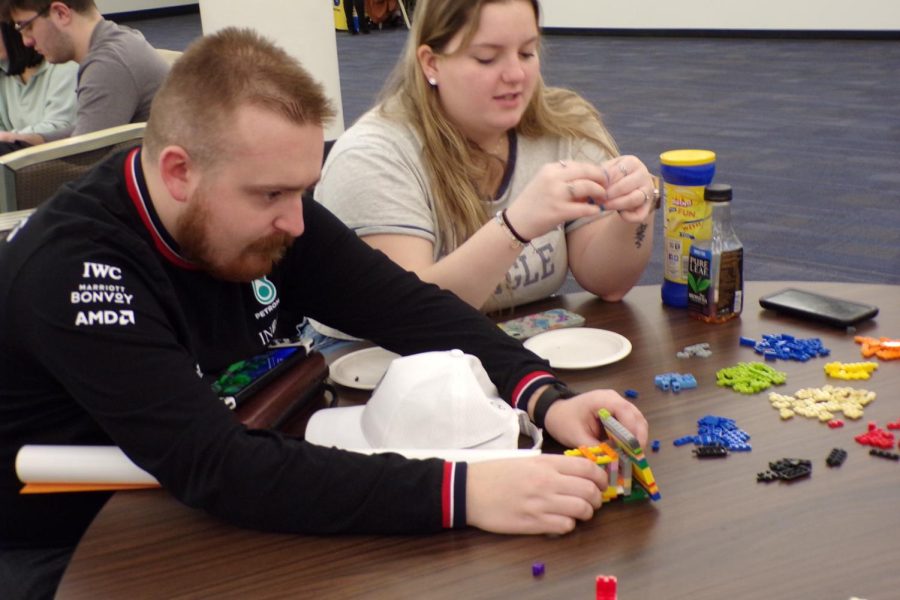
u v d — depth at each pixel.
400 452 1.07
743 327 1.47
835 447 1.10
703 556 0.92
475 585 0.90
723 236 1.46
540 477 0.98
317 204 1.40
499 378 1.26
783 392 1.24
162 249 1.16
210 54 1.05
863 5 7.58
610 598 0.83
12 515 1.17
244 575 0.93
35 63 3.36
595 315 1.58
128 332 1.03
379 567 0.93
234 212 1.08
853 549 0.91
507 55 1.55
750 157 4.84
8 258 1.10
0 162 2.11
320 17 4.65
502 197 1.72
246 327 1.30
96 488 1.09
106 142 2.24
